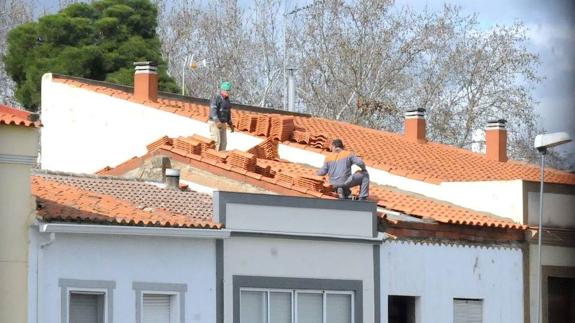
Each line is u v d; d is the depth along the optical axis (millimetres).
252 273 75688
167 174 84250
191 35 163375
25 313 66688
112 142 104688
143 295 71312
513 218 89750
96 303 69938
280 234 76750
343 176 83125
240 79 162875
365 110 157125
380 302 81188
